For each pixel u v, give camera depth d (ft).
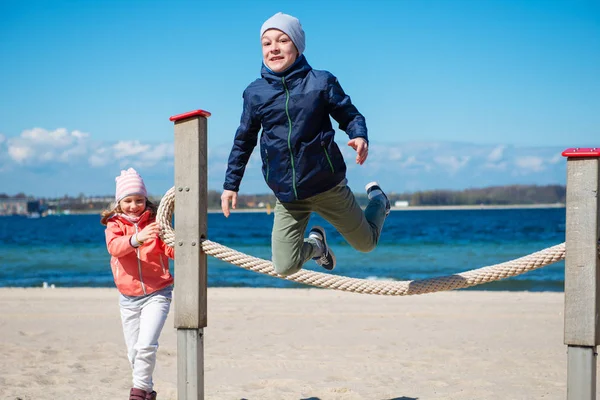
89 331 27.20
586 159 10.05
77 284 58.85
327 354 22.20
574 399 10.23
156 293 13.83
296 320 29.71
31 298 39.37
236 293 41.68
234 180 11.76
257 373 19.40
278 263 11.82
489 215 325.62
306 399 16.47
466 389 17.46
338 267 77.00
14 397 16.34
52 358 21.53
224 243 126.52
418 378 18.70
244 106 11.48
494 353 22.30
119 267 13.80
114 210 14.05
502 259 87.25
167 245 13.04
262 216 395.55
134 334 13.85
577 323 10.16
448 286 12.37
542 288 51.03
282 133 10.94
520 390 17.34
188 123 11.85
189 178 11.89
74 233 186.80
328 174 11.00
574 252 10.16
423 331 26.71
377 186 13.85
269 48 10.97
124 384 17.95
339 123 11.21
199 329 12.02
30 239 149.18
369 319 29.86
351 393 16.97
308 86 10.82
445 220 248.52
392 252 99.96
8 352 22.40
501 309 32.81
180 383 11.98
